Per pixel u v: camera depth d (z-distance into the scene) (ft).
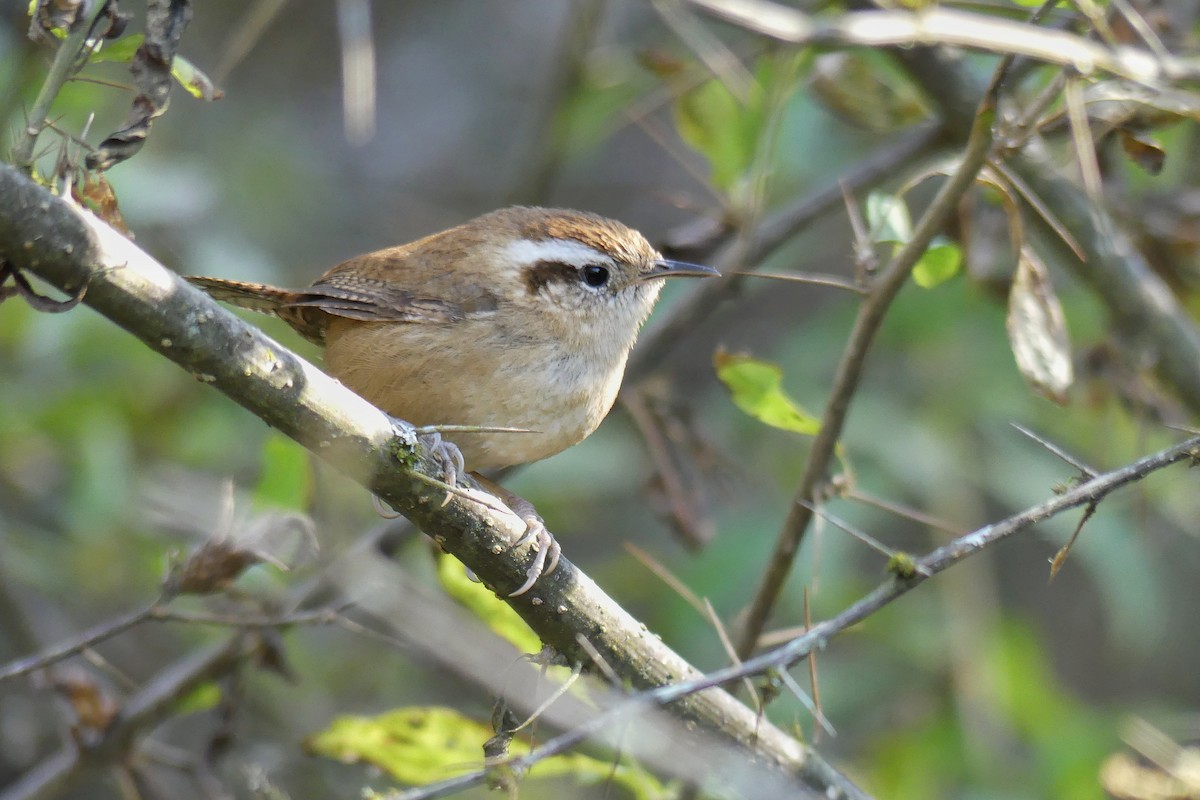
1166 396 33.78
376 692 41.04
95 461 35.94
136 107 19.10
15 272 17.07
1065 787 34.58
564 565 22.03
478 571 21.61
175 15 19.19
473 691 36.60
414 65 61.05
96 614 40.60
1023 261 26.13
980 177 25.85
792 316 52.13
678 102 33.83
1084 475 21.62
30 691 41.06
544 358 26.99
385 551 32.71
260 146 52.03
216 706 33.83
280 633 29.60
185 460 39.75
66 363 39.93
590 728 19.06
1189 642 47.75
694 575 37.86
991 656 37.06
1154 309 33.04
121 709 31.24
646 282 28.78
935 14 23.90
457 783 20.75
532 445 27.48
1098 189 25.91
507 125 59.72
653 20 53.26
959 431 40.81
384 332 26.86
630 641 22.53
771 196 41.42
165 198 38.29
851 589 38.45
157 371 40.83
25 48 31.60
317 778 38.01
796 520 25.29
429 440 22.57
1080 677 48.26
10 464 40.52
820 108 41.39
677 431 34.17
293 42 58.08
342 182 56.29
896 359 42.93
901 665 39.37
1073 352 38.42
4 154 28.07
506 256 27.40
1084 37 30.86
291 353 19.15
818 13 33.78
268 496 27.50
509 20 62.39
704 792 25.96
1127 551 37.35
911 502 43.68
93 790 40.63
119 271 17.35
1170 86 25.72
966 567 38.32
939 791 36.50
